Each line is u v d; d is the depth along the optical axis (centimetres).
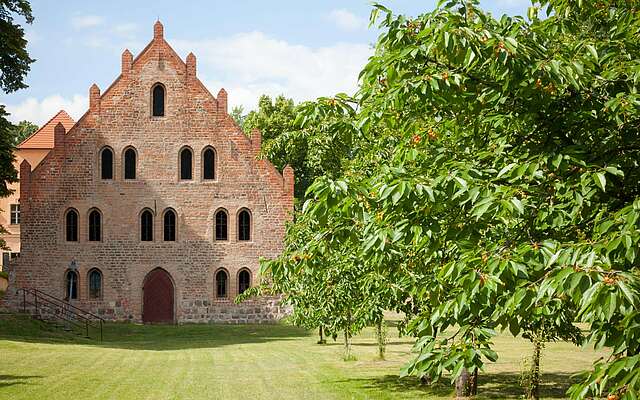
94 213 4891
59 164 4859
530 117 857
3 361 2775
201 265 4934
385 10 898
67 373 2495
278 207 4981
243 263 4956
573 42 957
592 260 656
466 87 868
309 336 4362
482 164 920
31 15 4331
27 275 4797
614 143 849
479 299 753
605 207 841
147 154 4928
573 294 643
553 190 830
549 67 791
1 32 4156
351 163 1922
